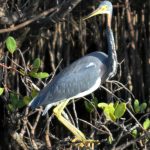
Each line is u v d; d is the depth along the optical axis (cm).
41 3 1377
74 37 1541
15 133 1062
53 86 1087
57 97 1080
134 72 1506
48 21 1239
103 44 1529
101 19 1529
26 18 1224
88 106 1053
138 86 1505
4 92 1220
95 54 1134
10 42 1006
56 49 1506
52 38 1489
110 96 1390
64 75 1100
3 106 1402
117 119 1040
